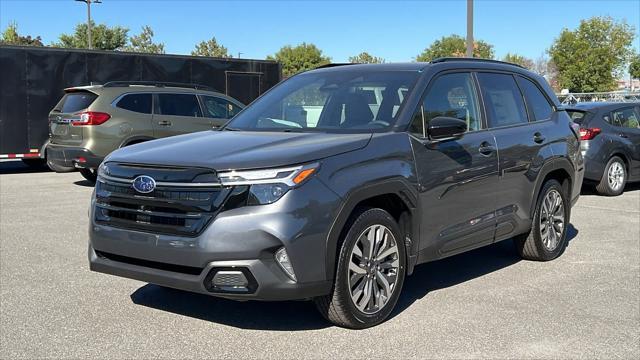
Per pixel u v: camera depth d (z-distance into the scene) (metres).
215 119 12.88
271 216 3.97
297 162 4.11
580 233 7.99
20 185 12.52
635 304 5.18
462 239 5.31
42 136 14.54
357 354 4.10
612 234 7.93
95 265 4.54
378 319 4.59
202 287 4.04
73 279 5.78
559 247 6.67
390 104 5.07
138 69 15.59
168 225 4.14
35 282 5.68
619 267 6.34
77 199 10.64
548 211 6.51
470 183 5.32
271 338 4.38
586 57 48.50
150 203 4.22
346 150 4.40
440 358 4.05
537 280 5.86
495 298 5.31
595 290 5.56
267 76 17.73
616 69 49.31
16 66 14.19
